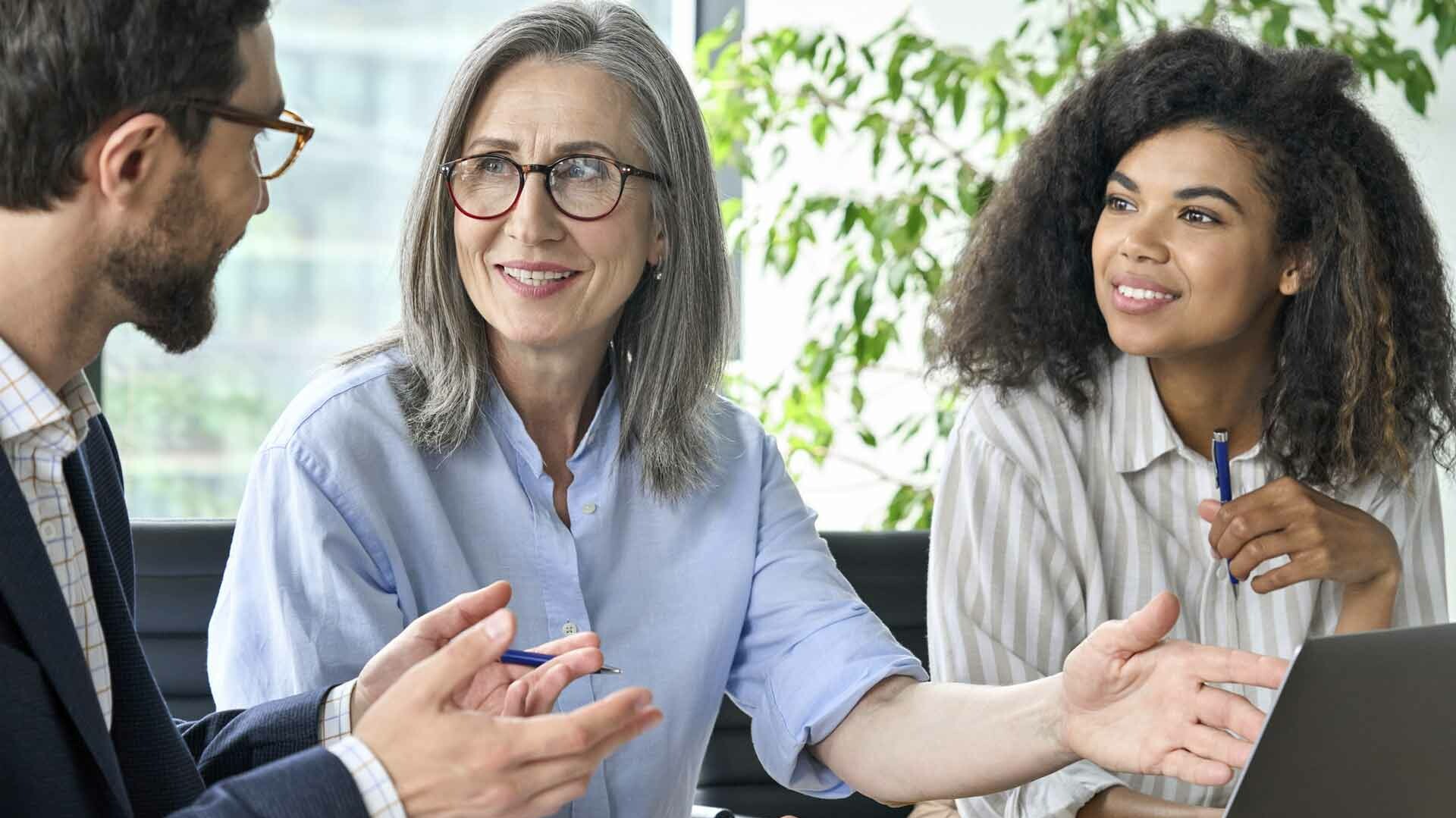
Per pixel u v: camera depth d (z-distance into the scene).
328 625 1.31
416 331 1.44
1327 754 0.86
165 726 1.06
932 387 3.31
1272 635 1.74
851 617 1.49
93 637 1.04
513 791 0.89
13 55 0.87
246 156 0.98
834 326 3.37
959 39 3.33
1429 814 0.90
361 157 3.26
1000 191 1.90
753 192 3.60
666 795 1.48
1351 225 1.67
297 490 1.35
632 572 1.49
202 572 1.85
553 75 1.40
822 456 3.12
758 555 1.55
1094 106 1.76
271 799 0.85
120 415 3.10
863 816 2.01
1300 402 1.74
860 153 3.43
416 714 0.89
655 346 1.50
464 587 1.41
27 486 0.97
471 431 1.45
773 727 1.50
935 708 1.37
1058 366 1.81
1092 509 1.80
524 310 1.38
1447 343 1.78
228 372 3.18
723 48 3.58
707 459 1.54
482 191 1.39
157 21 0.89
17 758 0.87
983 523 1.75
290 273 3.23
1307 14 2.91
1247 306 1.66
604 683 1.45
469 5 3.31
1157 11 3.00
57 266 0.91
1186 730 1.12
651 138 1.43
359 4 3.24
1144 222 1.65
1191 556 1.78
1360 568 1.66
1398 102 2.80
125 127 0.90
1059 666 1.72
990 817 1.64
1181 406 1.78
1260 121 1.65
